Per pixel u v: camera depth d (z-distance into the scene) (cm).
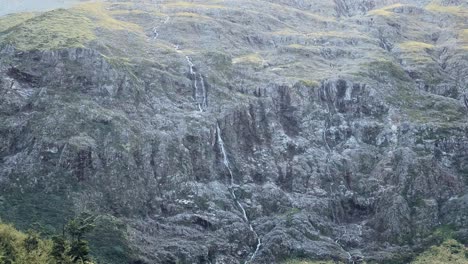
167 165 16925
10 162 15425
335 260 15650
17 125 16262
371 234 17050
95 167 15725
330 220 17462
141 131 17350
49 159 15575
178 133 17875
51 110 16588
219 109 19262
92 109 17000
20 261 10656
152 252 14375
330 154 19450
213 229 15950
